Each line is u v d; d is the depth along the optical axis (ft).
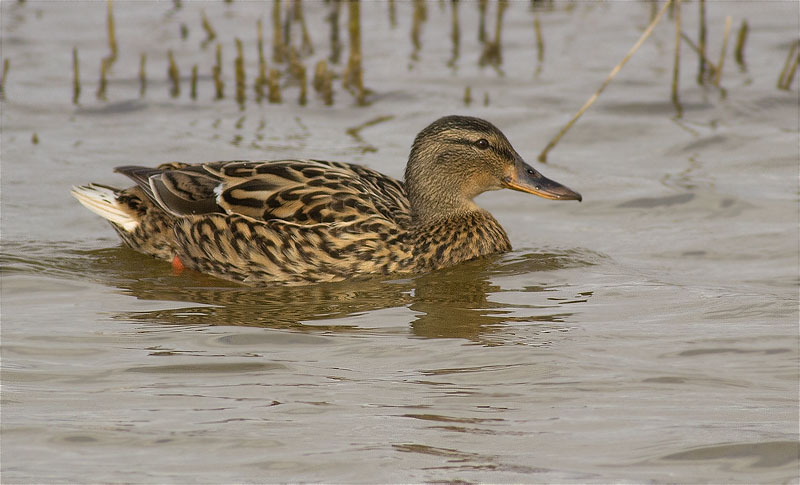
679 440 27.48
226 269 44.70
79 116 61.57
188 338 35.78
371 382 31.71
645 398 30.25
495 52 71.82
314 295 41.75
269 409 29.76
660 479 25.52
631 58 70.79
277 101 64.75
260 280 44.19
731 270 42.83
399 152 56.85
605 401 30.12
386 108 63.52
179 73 68.64
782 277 41.57
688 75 67.67
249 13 81.56
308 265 43.62
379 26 78.64
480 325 37.04
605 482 25.41
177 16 80.23
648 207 50.83
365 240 43.80
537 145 58.75
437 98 64.80
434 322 37.47
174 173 46.57
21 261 44.19
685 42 73.26
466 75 68.49
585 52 72.38
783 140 58.23
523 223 50.34
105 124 60.64
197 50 72.59
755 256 44.32
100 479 25.72
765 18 77.77
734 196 51.19
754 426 28.22
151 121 61.11
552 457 26.73
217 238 44.52
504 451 27.09
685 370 32.27
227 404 30.12
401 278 43.83
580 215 50.67
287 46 72.84
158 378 32.12
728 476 25.68
